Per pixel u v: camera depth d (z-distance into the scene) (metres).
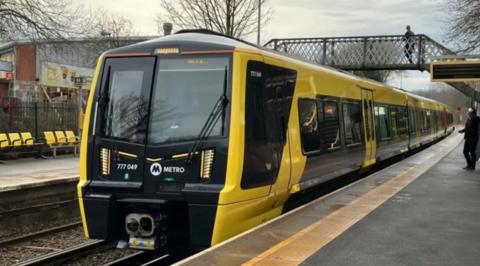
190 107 7.28
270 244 6.43
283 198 8.62
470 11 18.94
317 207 8.96
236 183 7.02
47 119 24.58
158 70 7.53
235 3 21.98
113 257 9.58
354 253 6.12
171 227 7.43
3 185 11.73
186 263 5.61
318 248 6.30
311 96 9.73
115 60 7.80
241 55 7.28
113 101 7.68
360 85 13.73
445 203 9.66
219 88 7.20
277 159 8.09
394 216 8.34
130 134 7.47
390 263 5.76
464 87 37.28
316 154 9.80
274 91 8.12
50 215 12.64
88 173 7.70
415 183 12.47
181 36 7.76
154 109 7.43
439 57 19.61
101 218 7.50
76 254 9.51
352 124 12.69
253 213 7.59
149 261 8.83
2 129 22.47
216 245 6.37
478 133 16.16
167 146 7.24
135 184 7.34
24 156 21.22
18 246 10.09
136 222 7.30
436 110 36.81
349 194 10.48
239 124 7.10
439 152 24.97
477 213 8.72
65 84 38.38
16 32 26.22
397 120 19.47
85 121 7.82
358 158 13.15
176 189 7.18
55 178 13.34
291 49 36.06
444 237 7.01
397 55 34.28
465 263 5.81
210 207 6.93
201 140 7.12
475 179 13.55
